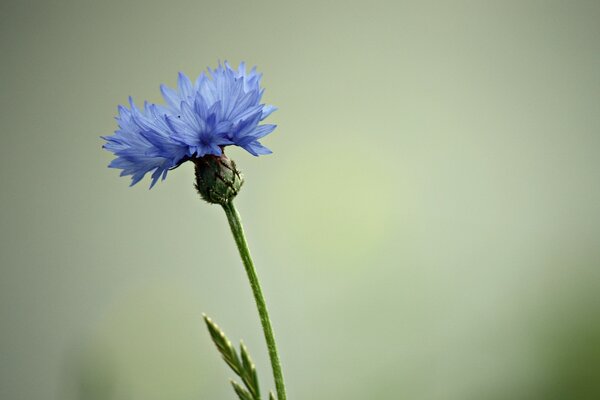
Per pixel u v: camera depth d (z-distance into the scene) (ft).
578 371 2.54
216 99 1.45
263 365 2.55
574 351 2.57
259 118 1.44
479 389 2.58
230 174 1.46
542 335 2.64
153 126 1.44
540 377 2.58
